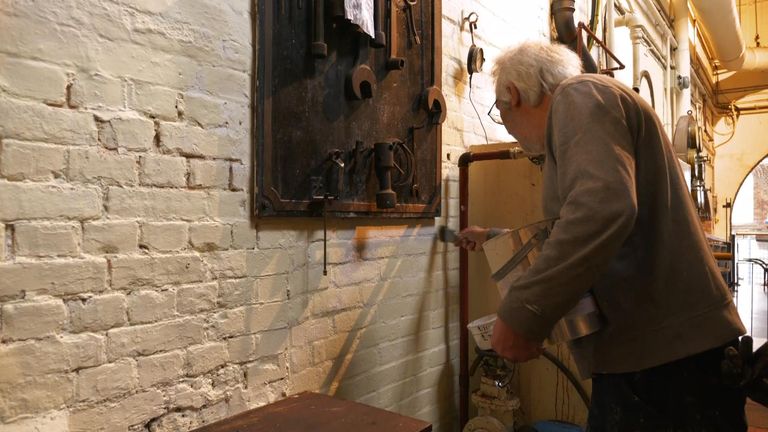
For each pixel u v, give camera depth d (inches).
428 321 87.8
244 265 58.7
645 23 190.7
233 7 57.3
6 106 40.9
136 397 49.2
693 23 254.8
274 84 60.4
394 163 72.7
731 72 327.6
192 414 53.8
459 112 94.7
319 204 65.5
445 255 92.0
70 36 44.5
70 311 44.8
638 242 42.9
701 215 196.2
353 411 55.4
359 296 74.3
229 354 57.2
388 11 75.4
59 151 43.9
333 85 67.6
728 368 40.6
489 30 103.3
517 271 49.5
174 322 52.1
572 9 123.7
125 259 48.3
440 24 86.0
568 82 44.3
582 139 39.8
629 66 174.1
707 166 303.6
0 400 40.8
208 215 55.0
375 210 74.0
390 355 79.9
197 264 54.1
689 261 42.2
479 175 94.1
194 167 53.7
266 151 59.6
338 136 68.2
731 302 42.9
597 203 36.7
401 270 82.0
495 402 82.9
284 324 63.4
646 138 43.1
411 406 84.0
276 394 62.3
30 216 42.3
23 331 42.0
